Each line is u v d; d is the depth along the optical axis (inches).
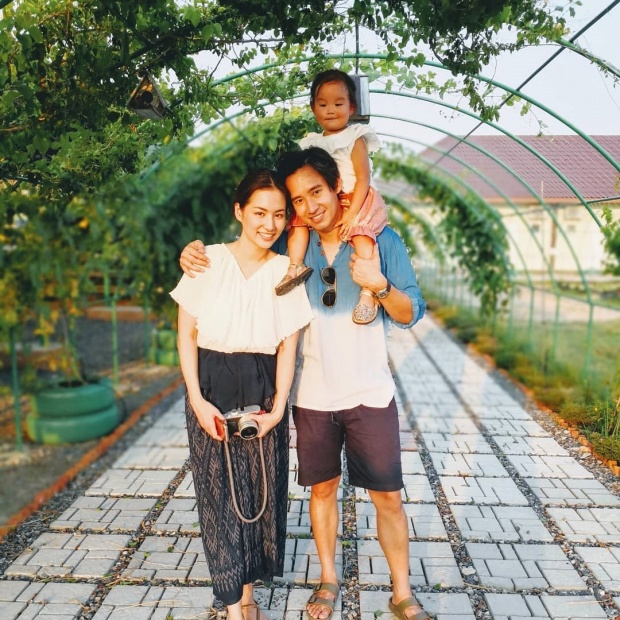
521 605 122.3
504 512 164.2
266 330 97.3
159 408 275.7
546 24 123.5
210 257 98.0
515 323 508.4
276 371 101.5
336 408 105.8
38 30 103.8
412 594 122.9
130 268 319.9
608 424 222.8
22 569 135.4
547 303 638.5
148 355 367.2
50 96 113.7
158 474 193.2
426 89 171.3
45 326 238.4
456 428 237.9
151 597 124.4
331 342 105.0
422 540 148.5
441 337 460.4
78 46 110.7
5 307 215.8
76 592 126.7
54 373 322.3
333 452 109.3
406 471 192.9
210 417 95.8
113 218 280.2
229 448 99.0
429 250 639.8
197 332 99.6
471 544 146.9
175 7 116.1
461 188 437.4
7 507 170.7
